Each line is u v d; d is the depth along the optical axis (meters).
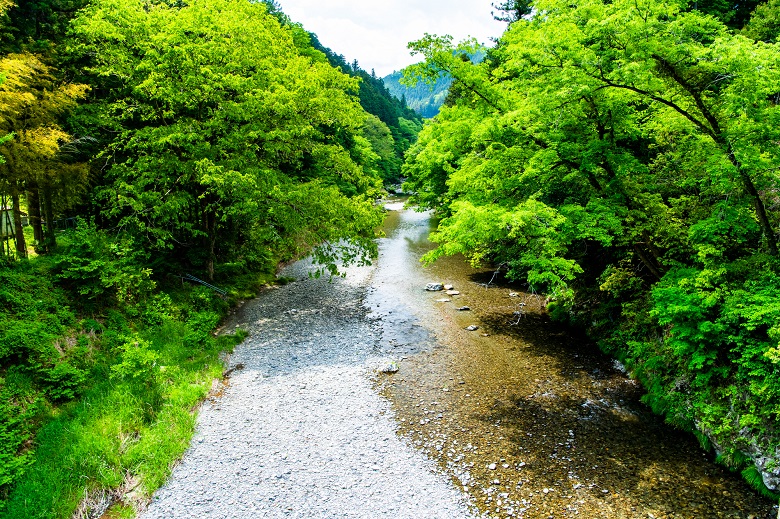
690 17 10.32
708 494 9.35
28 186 14.38
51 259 14.53
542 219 11.61
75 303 13.86
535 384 13.96
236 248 25.48
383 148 68.88
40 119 13.66
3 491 8.66
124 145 18.61
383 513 8.95
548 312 19.94
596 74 10.72
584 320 17.94
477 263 19.62
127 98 17.42
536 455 10.67
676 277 11.99
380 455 10.70
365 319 19.44
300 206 19.34
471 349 16.47
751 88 9.39
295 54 23.12
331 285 24.44
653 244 13.77
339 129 23.34
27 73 13.16
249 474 10.03
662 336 13.40
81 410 11.05
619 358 15.26
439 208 27.27
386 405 12.85
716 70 10.07
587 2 10.95
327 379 14.25
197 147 16.88
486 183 14.11
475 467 10.29
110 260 15.02
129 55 16.84
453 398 13.23
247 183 16.12
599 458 10.53
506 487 9.65
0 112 12.02
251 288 22.77
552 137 12.66
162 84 16.05
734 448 9.98
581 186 13.67
